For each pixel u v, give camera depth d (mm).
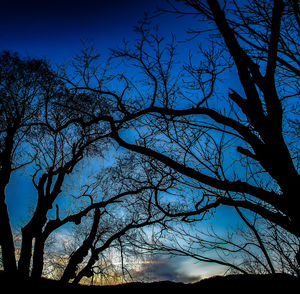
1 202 9047
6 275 8078
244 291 5957
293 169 4652
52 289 7285
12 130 9844
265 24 5730
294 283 6078
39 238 10203
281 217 4906
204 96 7141
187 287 6902
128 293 6770
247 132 5281
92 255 11586
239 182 5297
